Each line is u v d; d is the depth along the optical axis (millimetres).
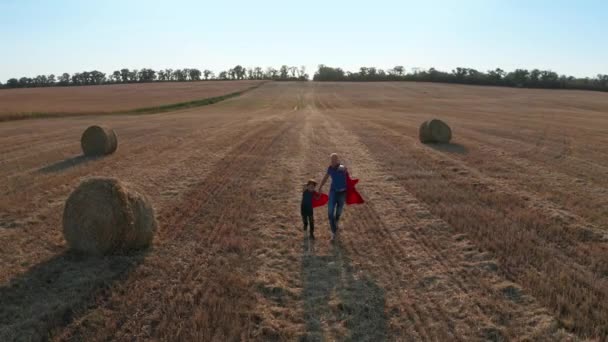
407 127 28062
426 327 5262
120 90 89750
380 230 8602
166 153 17469
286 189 11812
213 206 10070
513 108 51594
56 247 7547
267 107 57906
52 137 23016
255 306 5695
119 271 6594
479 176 13344
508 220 9031
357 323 5379
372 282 6410
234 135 23531
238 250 7543
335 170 8312
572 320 5309
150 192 11211
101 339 4945
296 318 5465
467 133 24625
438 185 12242
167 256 7195
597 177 13297
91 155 17031
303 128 27469
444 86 101812
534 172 13984
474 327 5250
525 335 5070
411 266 6949
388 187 12078
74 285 6156
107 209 6973
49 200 10539
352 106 57781
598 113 44938
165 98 67938
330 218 8109
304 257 7336
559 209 9898
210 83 115125
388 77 136000
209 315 5461
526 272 6617
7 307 5613
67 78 140375
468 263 6996
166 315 5426
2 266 6773
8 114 36500
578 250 7512
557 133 24766
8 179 12773
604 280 6348
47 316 5395
